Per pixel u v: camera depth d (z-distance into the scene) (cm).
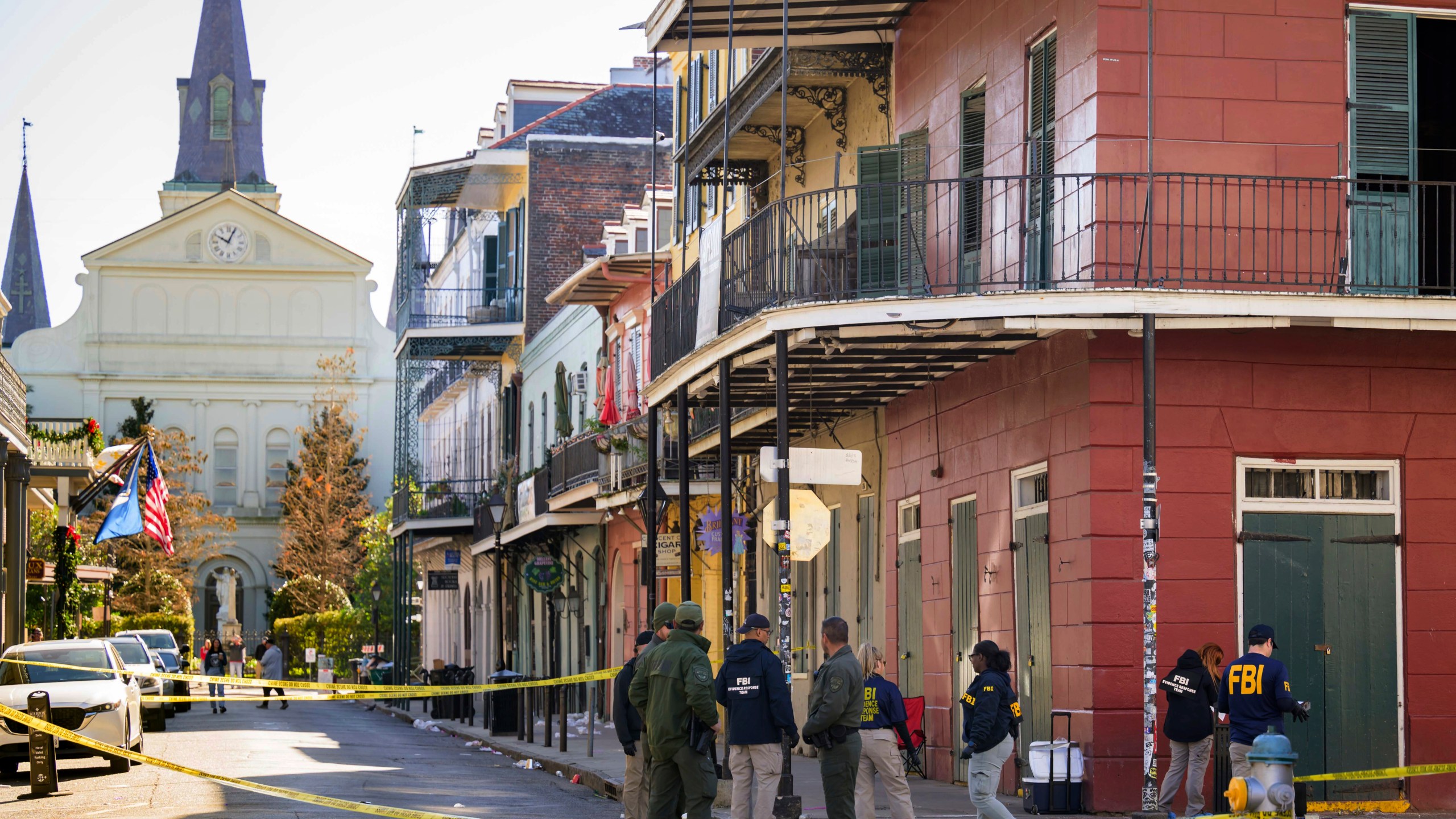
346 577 8875
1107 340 1873
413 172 5853
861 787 1584
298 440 10019
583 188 5759
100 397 9831
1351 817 1802
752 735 1538
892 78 2595
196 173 12481
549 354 5388
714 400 2564
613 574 4453
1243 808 1223
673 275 3853
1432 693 1888
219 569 9906
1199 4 1884
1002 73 2142
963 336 1952
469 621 7012
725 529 2127
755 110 2839
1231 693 1598
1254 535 1870
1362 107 1914
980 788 1506
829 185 2861
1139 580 1853
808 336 1925
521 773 2756
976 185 2216
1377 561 1902
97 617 6644
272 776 2550
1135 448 1867
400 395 6512
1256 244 1866
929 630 2405
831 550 2950
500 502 4112
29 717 2003
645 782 1772
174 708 5081
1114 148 1864
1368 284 1853
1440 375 1920
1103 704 1836
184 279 9969
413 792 2292
